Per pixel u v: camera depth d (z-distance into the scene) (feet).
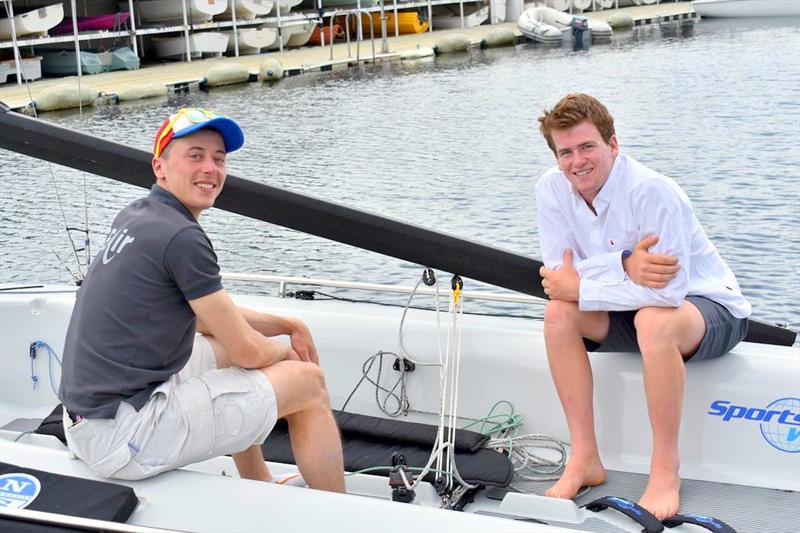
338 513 7.08
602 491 9.19
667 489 8.63
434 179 34.32
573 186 8.99
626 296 8.76
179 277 7.38
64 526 6.69
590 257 9.12
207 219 29.01
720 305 9.13
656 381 8.60
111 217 28.68
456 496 8.96
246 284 22.48
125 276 7.36
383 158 38.58
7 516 6.77
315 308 11.13
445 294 10.74
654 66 64.13
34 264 24.11
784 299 21.20
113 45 77.61
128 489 7.16
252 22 83.71
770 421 9.30
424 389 10.55
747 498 9.03
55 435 9.82
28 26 68.64
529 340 10.29
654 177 8.73
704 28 89.97
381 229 9.73
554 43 87.15
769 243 24.88
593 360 9.89
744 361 9.46
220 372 7.85
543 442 10.05
